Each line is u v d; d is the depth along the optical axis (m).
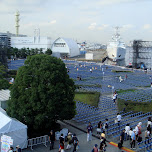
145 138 22.00
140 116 30.73
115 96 38.50
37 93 21.53
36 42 168.00
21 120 22.27
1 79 35.47
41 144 21.12
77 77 60.62
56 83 22.39
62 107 22.52
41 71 22.16
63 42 160.38
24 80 22.11
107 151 19.95
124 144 21.53
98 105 36.38
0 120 19.84
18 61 115.00
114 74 74.31
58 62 23.92
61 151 18.20
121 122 27.19
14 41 169.75
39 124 21.36
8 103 23.17
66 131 22.94
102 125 25.91
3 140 17.19
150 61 121.94
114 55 134.25
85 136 23.56
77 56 167.00
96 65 103.69
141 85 55.75
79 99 40.28
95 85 52.75
